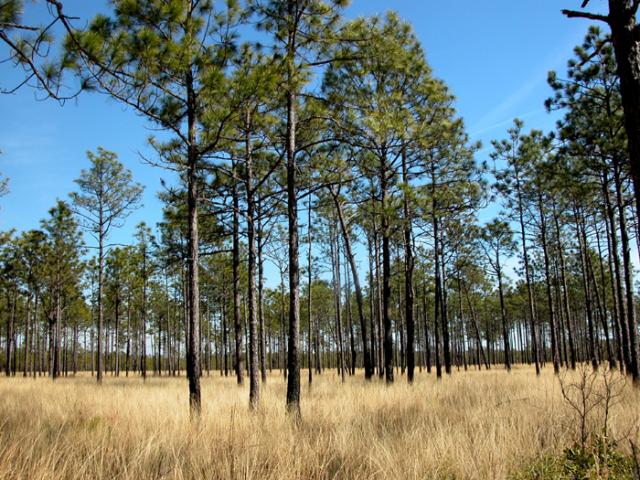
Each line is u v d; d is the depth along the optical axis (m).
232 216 14.46
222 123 7.70
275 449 5.21
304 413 8.43
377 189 14.07
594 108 13.05
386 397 10.30
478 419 6.83
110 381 25.06
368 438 5.98
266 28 8.88
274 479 4.49
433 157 14.67
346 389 12.48
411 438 5.68
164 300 35.88
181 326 38.28
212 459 5.12
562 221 22.36
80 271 26.59
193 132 8.34
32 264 26.27
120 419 7.70
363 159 11.84
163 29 7.62
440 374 18.20
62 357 54.94
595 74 12.70
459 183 15.22
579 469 4.25
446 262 21.81
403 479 4.39
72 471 4.65
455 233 20.64
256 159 13.70
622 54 3.73
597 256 27.50
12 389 16.09
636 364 12.08
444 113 13.38
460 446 5.17
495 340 55.41
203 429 6.58
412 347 14.91
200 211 14.12
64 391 14.74
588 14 3.90
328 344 50.94
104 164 20.86
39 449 5.38
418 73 12.12
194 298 8.47
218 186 13.93
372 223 20.33
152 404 9.46
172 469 4.74
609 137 12.57
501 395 9.90
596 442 4.53
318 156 10.69
